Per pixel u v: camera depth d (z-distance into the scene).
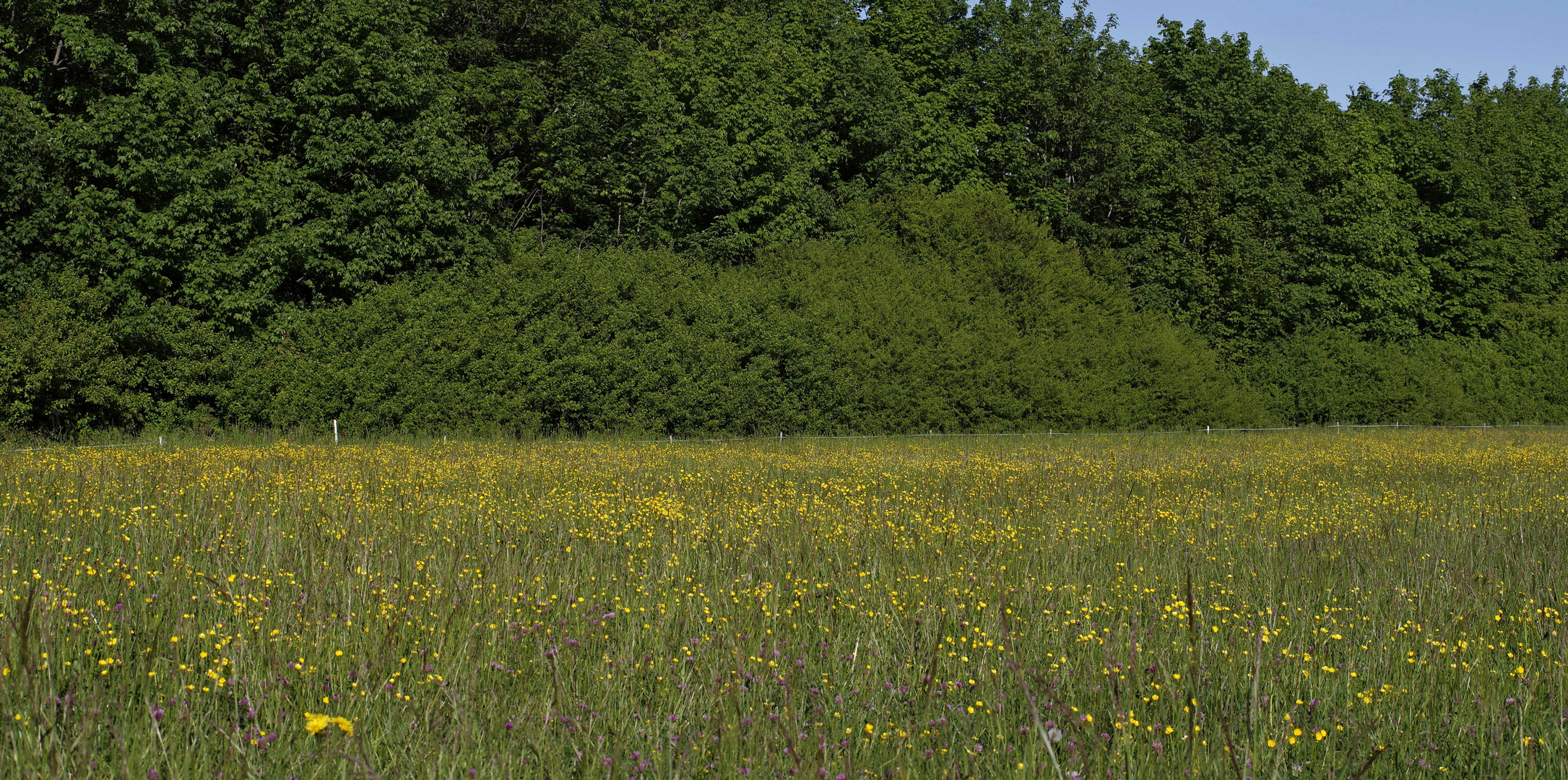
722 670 5.46
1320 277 44.56
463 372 25.33
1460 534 10.64
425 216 27.44
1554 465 20.66
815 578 7.56
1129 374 35.59
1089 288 37.47
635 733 4.70
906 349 31.66
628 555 8.27
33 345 21.06
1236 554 9.38
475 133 32.12
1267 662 5.90
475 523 9.52
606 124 33.38
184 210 23.58
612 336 27.62
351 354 24.69
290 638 5.51
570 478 14.20
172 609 5.94
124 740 4.06
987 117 41.94
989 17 43.78
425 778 4.18
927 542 9.20
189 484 11.23
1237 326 42.25
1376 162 49.44
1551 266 54.97
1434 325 51.06
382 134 26.84
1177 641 6.25
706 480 14.77
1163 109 45.22
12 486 10.52
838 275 33.53
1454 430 38.78
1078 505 12.66
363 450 18.47
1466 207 50.69
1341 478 17.64
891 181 38.94
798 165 36.44
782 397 29.28
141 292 23.81
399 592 6.44
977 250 37.03
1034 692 5.33
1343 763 4.70
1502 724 5.14
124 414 23.00
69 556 6.99
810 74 38.09
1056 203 40.97
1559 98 70.56
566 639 5.75
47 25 24.08
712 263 34.12
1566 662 5.96
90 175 23.55
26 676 4.49
